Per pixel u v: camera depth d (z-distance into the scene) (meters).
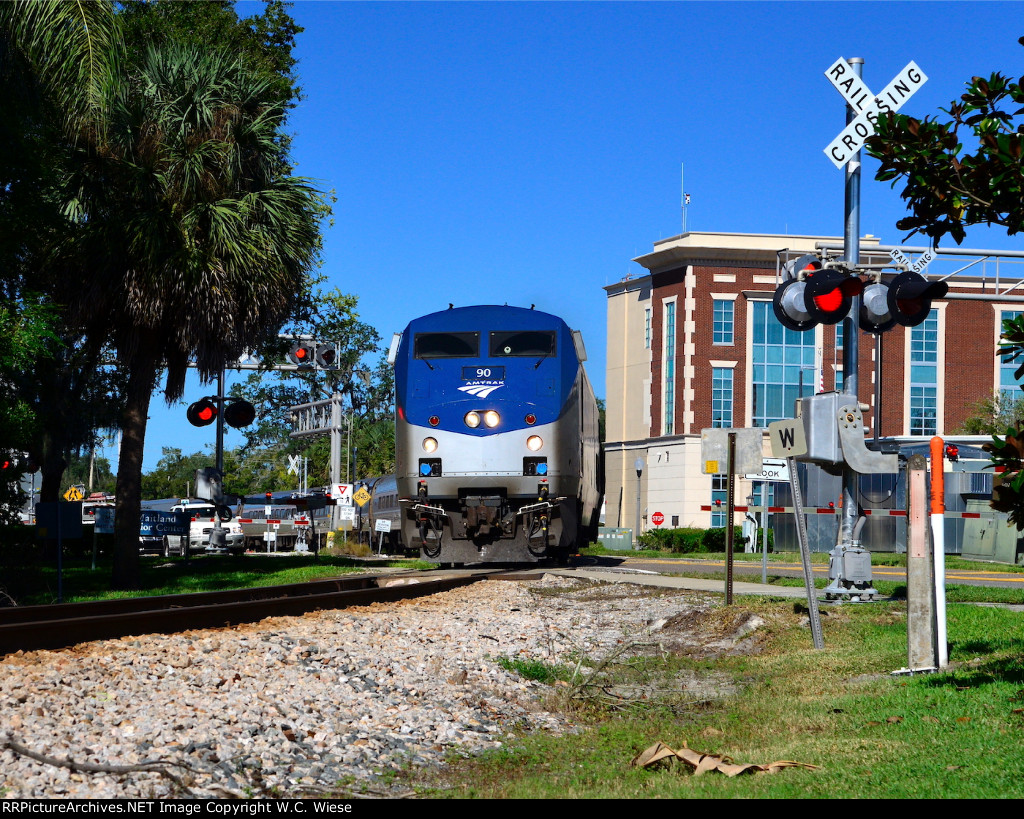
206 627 12.38
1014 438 6.55
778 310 12.20
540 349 21.12
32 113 17.47
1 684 7.90
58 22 16.97
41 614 12.97
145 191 19.98
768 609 13.65
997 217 7.01
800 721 7.58
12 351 16.30
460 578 19.44
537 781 6.13
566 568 23.69
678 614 14.35
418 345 21.42
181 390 22.08
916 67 12.48
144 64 21.36
